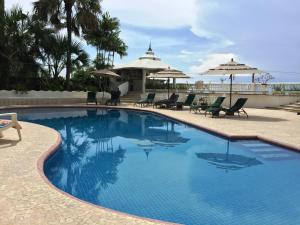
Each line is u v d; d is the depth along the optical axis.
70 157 8.28
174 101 20.64
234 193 5.64
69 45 24.02
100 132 12.38
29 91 21.95
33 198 4.32
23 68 21.80
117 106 21.66
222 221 4.45
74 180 6.30
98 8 24.80
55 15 24.27
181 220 4.48
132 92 28.84
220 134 10.59
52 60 24.00
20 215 3.78
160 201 5.20
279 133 10.51
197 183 6.18
